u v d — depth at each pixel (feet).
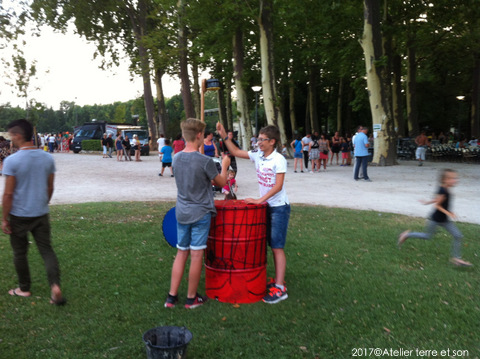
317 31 84.07
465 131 158.30
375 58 65.98
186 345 9.64
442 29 98.63
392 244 21.04
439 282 15.64
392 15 85.35
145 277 15.79
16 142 13.10
